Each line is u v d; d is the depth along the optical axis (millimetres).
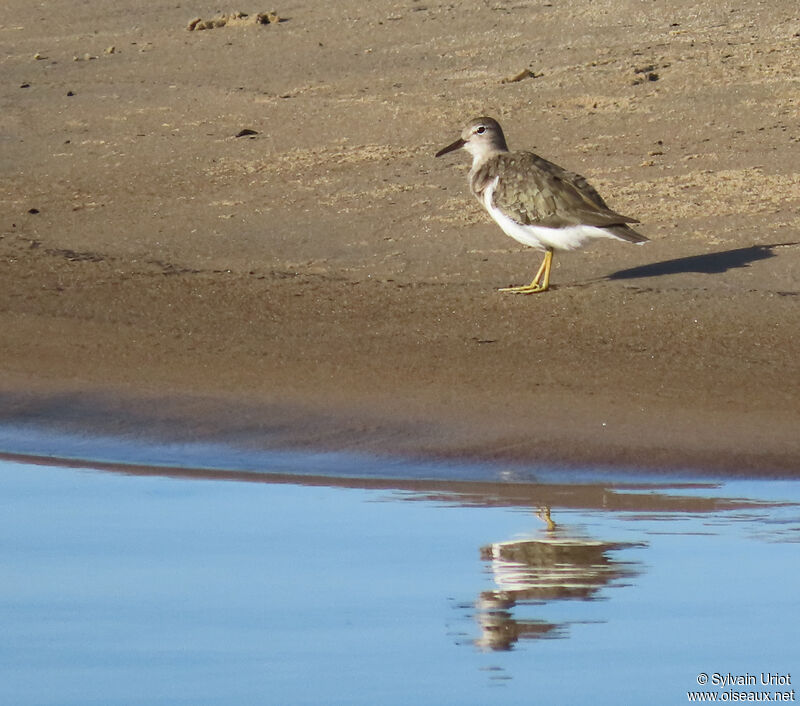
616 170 21828
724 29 29156
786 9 30125
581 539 9875
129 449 12242
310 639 8266
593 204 16625
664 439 12242
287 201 21578
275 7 35438
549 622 8477
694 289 16891
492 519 10359
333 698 7453
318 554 9641
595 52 28500
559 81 26703
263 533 10117
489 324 15875
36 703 7469
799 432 12398
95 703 7469
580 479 11375
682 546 9695
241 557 9609
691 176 21359
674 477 11383
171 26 34625
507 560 9453
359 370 14344
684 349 14859
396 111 25875
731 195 20469
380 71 28875
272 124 25875
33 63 31906
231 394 13625
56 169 24031
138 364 14625
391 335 15539
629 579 9055
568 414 12906
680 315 15961
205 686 7641
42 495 11086
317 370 14359
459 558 9508
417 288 17359
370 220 20469
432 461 11820
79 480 11469
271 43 32062
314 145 24422
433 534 10016
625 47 28609
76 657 8039
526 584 9062
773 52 27234
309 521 10375
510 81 27172
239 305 16828
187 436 12523
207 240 19938
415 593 8898
